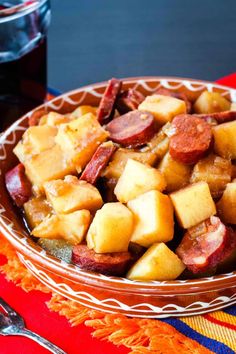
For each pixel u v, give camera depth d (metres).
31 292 0.60
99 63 1.04
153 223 0.55
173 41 1.10
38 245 0.58
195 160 0.59
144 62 1.04
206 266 0.55
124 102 0.66
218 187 0.59
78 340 0.56
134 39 1.10
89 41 1.09
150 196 0.56
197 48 1.08
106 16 1.16
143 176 0.58
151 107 0.63
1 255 0.64
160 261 0.55
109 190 0.60
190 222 0.57
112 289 0.54
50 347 0.55
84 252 0.56
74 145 0.61
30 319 0.58
